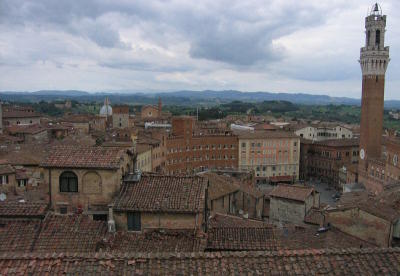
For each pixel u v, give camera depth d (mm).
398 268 21641
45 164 37594
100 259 22359
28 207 34469
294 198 76000
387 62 157375
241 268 21891
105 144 104312
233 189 78625
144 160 144625
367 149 158875
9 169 70562
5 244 31281
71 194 37719
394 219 45281
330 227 49938
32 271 21344
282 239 48344
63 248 31609
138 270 21688
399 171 123000
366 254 22750
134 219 34656
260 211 86875
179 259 22578
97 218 37219
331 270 21656
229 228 38781
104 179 37406
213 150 194750
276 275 21375
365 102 160000
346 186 150625
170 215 34250
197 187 37031
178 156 183750
